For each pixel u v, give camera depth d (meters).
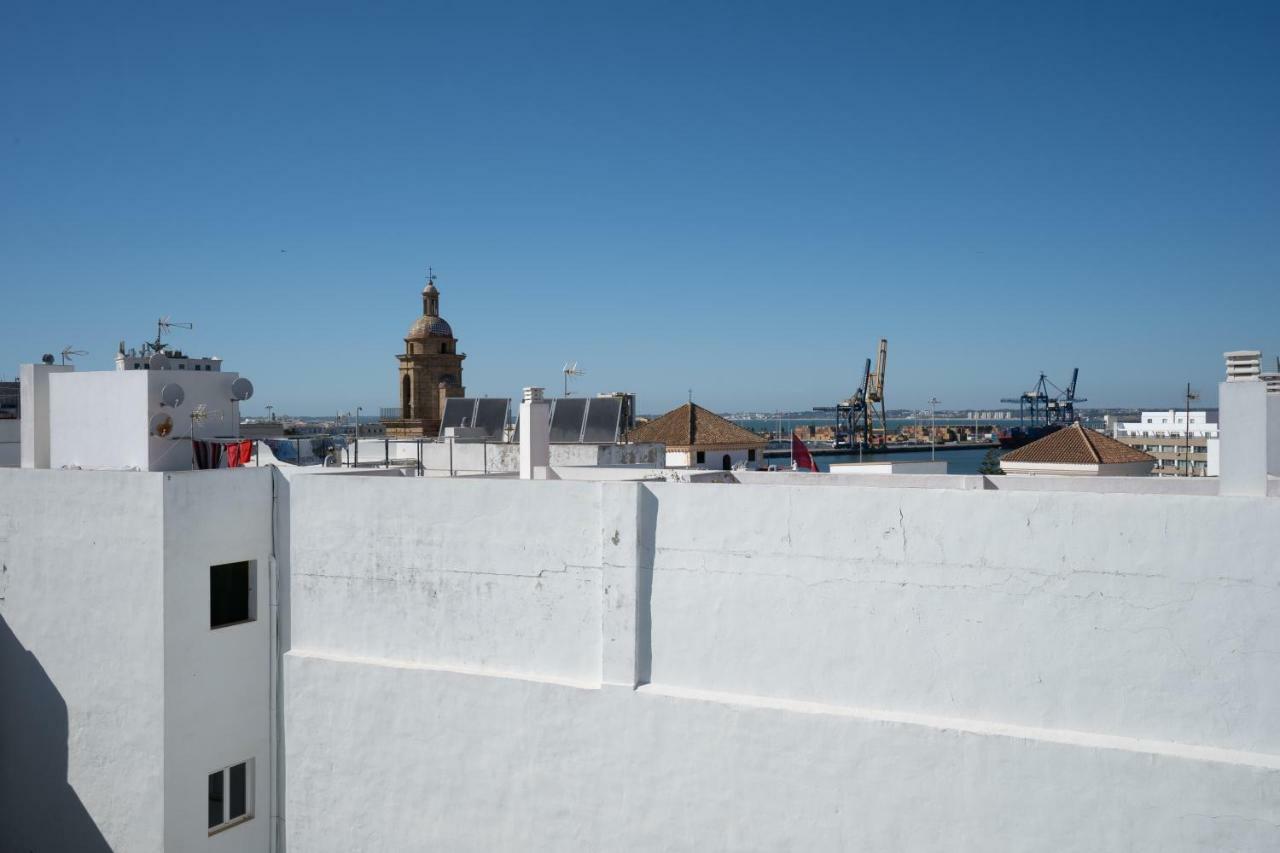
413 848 14.79
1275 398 18.91
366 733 15.13
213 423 18.72
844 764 12.06
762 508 12.76
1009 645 11.55
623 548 13.37
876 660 12.20
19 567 16.98
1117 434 98.31
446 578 14.78
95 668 16.12
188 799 15.64
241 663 16.20
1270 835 10.19
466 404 40.59
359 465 23.20
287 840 16.02
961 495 11.76
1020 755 11.23
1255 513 10.48
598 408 33.59
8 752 17.27
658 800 13.10
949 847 11.58
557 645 14.01
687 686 13.20
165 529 15.31
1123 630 11.05
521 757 13.97
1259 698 10.49
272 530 16.55
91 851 16.30
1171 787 10.59
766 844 12.48
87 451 18.12
